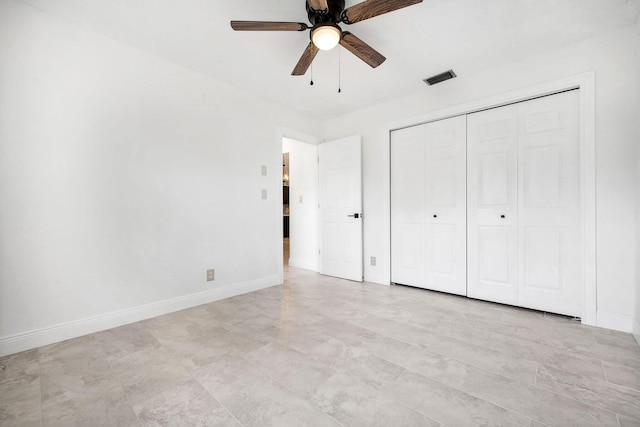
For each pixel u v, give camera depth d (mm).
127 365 1660
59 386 1462
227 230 2986
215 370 1605
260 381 1501
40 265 1905
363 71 2699
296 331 2121
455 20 1982
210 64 2600
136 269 2344
